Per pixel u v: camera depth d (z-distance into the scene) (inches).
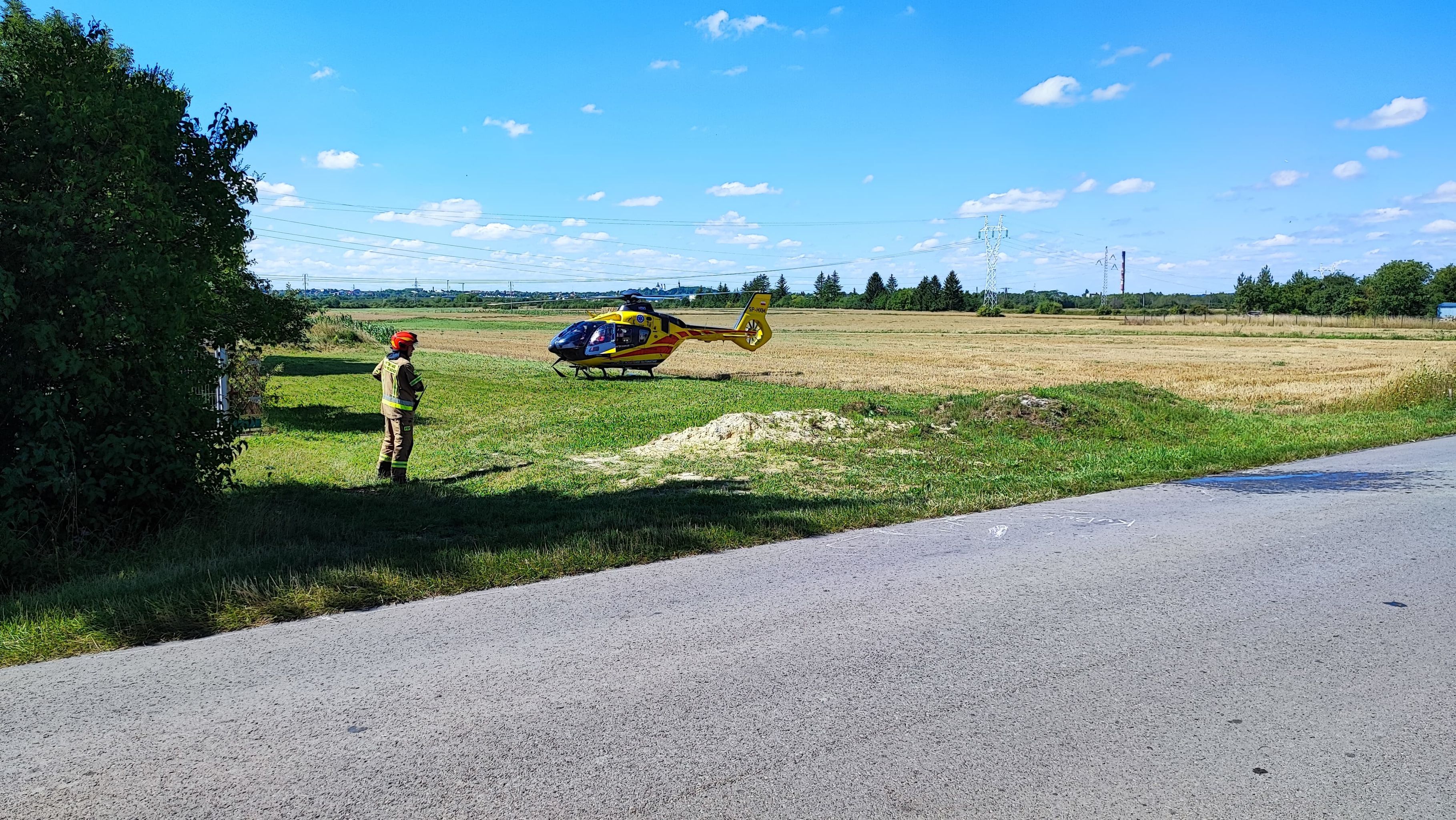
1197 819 109.2
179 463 284.5
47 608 191.0
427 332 3112.7
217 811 108.7
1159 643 171.8
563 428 606.2
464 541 260.4
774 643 170.1
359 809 109.3
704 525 272.8
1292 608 194.5
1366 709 141.5
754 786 115.3
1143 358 1790.1
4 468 242.8
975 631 178.1
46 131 257.4
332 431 623.8
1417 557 243.1
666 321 1168.8
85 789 113.7
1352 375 1294.3
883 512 299.6
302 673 153.7
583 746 126.3
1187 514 309.1
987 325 3890.3
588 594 204.5
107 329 254.4
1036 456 477.1
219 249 333.4
